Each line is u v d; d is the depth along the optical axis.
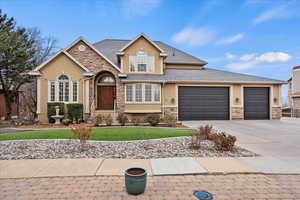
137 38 16.94
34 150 6.52
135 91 15.36
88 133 6.79
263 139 8.51
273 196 3.51
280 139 8.52
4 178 4.31
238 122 14.53
